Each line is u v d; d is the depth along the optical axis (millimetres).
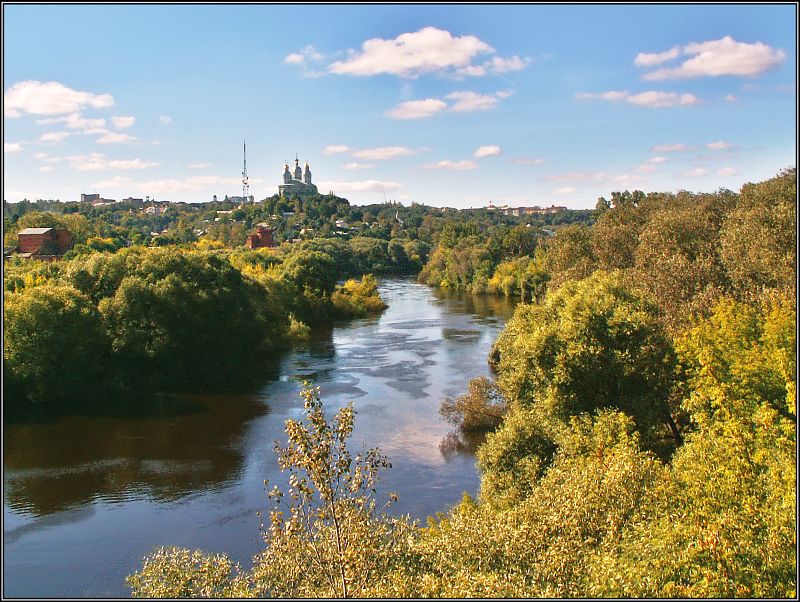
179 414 49031
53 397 50312
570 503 18078
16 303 49281
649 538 15820
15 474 37125
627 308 30625
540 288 116562
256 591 16359
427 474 37312
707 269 42125
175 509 32844
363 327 90562
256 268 106250
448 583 15219
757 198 50969
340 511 15531
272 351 73188
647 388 29391
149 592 17438
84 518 31750
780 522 14820
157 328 56156
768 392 24703
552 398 29703
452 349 72938
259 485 35844
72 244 104062
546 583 15500
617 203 103500
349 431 15562
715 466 18250
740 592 13977
